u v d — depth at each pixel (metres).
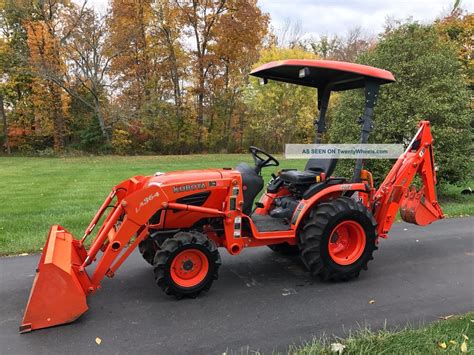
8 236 6.01
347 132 9.30
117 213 3.88
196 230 4.32
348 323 3.59
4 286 4.39
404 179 4.91
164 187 4.00
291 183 4.80
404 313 3.78
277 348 3.18
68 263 3.67
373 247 4.62
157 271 3.93
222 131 31.83
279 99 23.36
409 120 8.33
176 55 30.34
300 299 4.10
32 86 28.14
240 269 4.95
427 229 6.76
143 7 28.80
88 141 28.91
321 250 4.36
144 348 3.20
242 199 4.25
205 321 3.63
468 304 3.99
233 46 29.64
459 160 8.54
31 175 14.50
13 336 3.37
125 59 28.81
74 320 3.57
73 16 26.81
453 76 8.84
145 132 29.81
